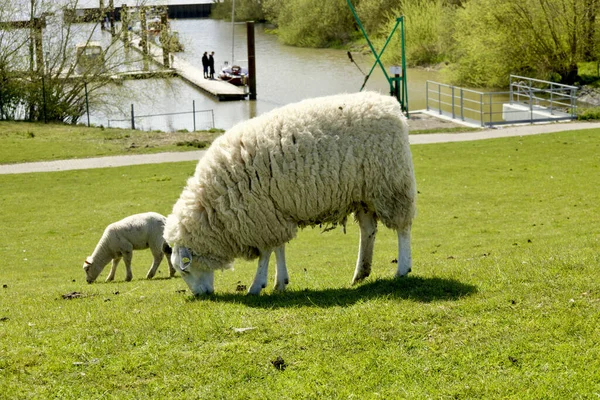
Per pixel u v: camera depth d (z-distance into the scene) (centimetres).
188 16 11844
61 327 743
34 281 1379
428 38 6297
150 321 718
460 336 627
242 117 4281
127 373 608
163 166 2766
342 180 819
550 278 745
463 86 5141
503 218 1808
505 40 4666
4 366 623
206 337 666
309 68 6281
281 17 8381
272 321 692
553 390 532
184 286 1085
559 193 2047
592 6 4353
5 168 2797
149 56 4609
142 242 1366
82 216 2083
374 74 5838
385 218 845
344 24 7812
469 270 869
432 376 569
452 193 2158
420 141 3109
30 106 4159
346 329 657
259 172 811
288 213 829
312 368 593
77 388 584
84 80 4294
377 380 570
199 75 6047
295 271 1224
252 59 4931
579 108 3622
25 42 4172
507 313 661
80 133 3541
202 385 582
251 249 860
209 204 832
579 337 603
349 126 825
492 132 3231
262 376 590
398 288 786
